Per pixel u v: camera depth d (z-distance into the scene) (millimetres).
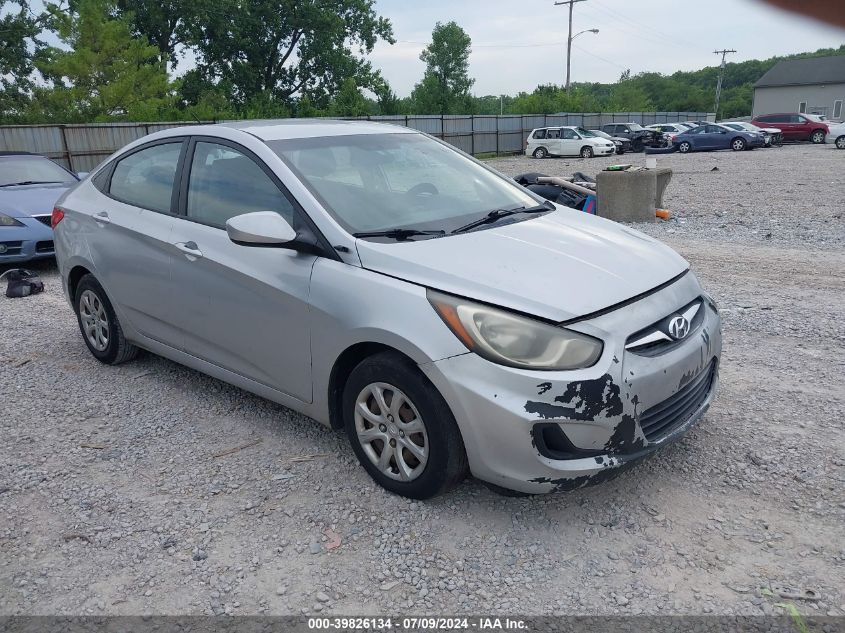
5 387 4824
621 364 2824
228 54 46719
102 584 2779
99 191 4902
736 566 2744
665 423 3086
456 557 2865
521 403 2742
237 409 4344
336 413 3506
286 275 3467
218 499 3344
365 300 3125
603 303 2922
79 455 3822
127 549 2986
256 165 3789
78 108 33531
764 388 4398
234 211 3832
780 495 3203
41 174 9617
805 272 7500
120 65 34344
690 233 10195
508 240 3371
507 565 2805
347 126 4348
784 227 10344
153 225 4273
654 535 2955
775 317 5875
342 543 2979
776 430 3822
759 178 18031
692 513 3096
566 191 9141
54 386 4809
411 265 3105
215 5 44156
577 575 2732
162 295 4250
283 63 48812
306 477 3506
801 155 27062
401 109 48656
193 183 4145
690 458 3562
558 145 33969
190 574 2816
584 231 3676
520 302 2857
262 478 3516
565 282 3000
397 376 3045
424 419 2996
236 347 3865
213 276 3846
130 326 4688
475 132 38125
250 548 2967
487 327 2824
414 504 3227
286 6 45906
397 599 2643
